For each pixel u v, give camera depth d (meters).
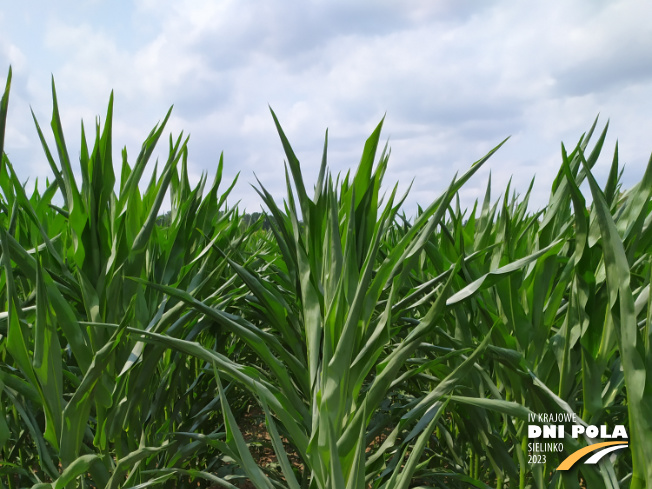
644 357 1.17
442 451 2.34
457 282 1.88
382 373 1.34
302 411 1.57
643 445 1.14
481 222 2.20
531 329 1.71
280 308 1.74
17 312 1.44
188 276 2.03
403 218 2.66
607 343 1.48
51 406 1.48
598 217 1.27
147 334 1.52
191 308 1.88
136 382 1.74
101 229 1.70
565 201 2.03
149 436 1.99
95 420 1.88
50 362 1.47
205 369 1.94
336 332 1.37
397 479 1.31
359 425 1.27
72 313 1.54
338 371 1.29
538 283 1.72
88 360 1.57
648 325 1.16
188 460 2.09
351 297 1.43
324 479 1.27
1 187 2.09
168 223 2.88
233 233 2.80
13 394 1.81
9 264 1.40
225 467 2.18
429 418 1.52
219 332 2.25
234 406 2.70
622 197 1.70
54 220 2.27
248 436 2.86
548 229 1.75
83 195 1.76
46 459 1.58
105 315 1.67
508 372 1.75
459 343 1.84
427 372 2.38
